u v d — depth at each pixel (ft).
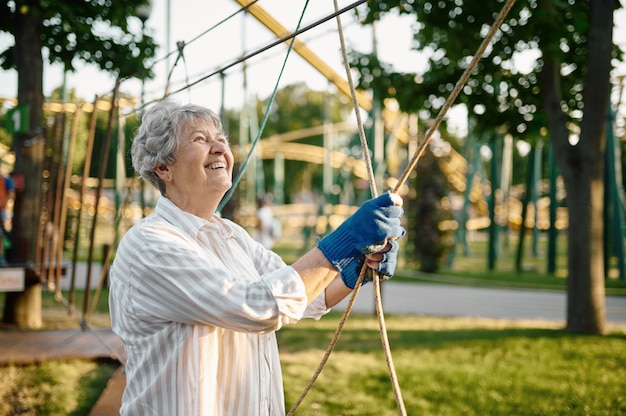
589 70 21.86
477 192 104.88
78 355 17.01
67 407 13.43
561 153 22.71
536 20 19.99
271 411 5.08
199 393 4.44
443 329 23.89
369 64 25.16
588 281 22.34
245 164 7.18
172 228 4.81
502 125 25.67
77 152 56.75
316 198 175.11
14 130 21.81
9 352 17.39
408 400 13.74
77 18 21.06
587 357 17.94
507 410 13.00
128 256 4.71
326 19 5.33
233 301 4.33
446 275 52.65
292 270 4.58
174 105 5.19
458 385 14.94
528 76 23.97
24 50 21.85
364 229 4.55
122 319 4.80
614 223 48.83
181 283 4.43
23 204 22.06
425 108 25.72
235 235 5.58
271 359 5.18
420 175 55.16
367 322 25.89
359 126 5.22
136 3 21.33
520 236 55.62
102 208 79.41
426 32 23.29
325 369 16.65
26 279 21.56
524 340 20.71
